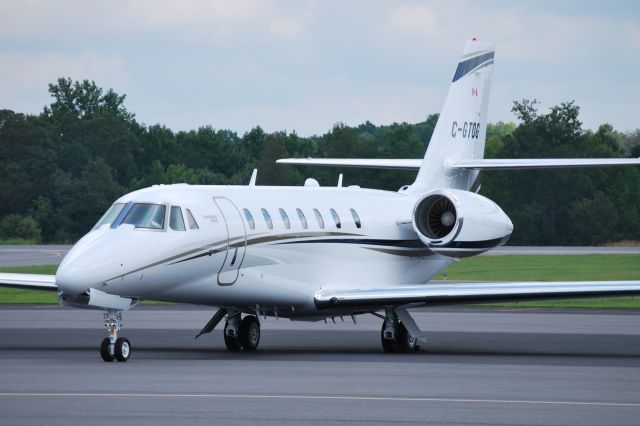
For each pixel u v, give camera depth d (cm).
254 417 3669
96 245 5609
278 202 6669
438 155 7831
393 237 7325
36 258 18200
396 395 4228
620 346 6681
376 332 7938
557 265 17050
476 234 7062
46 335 7369
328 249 6850
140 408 3853
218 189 6431
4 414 3712
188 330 7906
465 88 7994
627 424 3584
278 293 6525
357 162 7694
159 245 5781
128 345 5644
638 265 16962
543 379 4809
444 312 10050
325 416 3697
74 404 3941
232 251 6175
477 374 5009
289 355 6144
